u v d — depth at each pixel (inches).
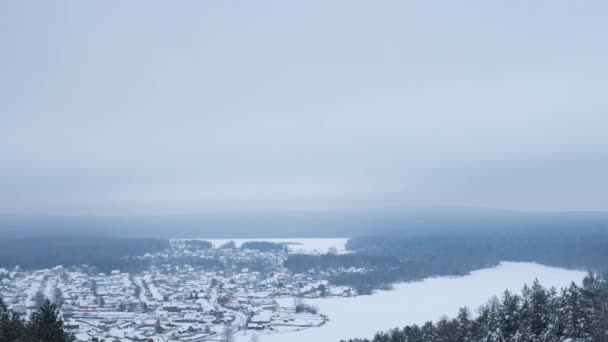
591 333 1865.2
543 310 2108.8
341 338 4111.7
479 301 5703.7
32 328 1721.2
